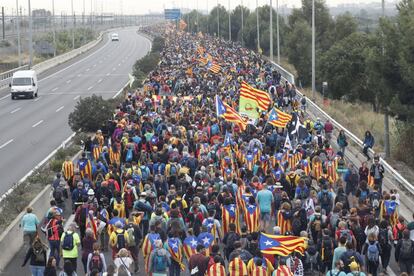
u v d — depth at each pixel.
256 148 33.62
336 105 68.19
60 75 112.81
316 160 31.97
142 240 25.00
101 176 28.11
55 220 23.72
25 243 24.75
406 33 39.91
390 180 34.94
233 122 41.00
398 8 43.47
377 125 56.72
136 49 175.62
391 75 41.41
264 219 26.34
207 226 22.58
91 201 25.66
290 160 33.03
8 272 24.03
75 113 52.84
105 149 35.44
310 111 60.00
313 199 25.30
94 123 52.25
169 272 21.83
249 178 30.42
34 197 31.45
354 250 20.98
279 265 19.41
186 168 30.20
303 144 36.34
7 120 64.88
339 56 64.19
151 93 63.56
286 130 40.09
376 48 42.59
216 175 28.11
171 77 77.31
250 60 97.44
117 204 25.44
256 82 69.19
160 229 22.17
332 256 21.89
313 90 67.75
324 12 105.38
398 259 22.45
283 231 24.59
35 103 78.06
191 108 49.75
